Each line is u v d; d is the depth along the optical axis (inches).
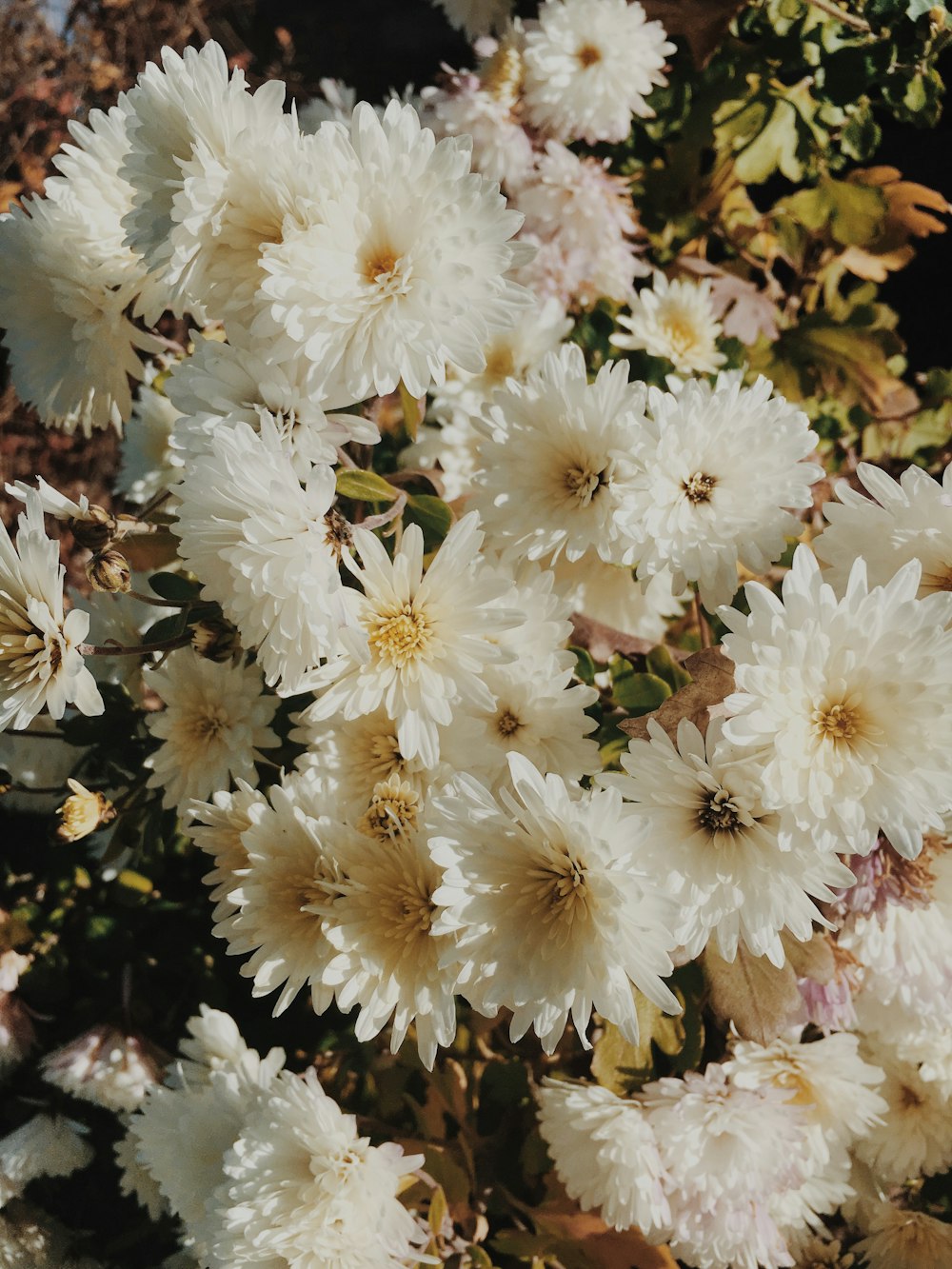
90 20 39.2
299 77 40.8
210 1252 20.3
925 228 27.0
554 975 18.2
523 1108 23.5
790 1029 21.4
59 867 25.6
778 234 27.5
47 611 18.4
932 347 33.9
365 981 18.9
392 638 18.8
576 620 21.3
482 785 18.2
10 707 18.7
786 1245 22.6
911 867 20.7
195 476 18.3
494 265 18.4
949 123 31.1
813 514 24.7
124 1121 23.4
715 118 26.3
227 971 25.3
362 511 22.0
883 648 17.7
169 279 18.6
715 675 18.5
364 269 18.7
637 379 23.4
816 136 26.3
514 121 24.9
